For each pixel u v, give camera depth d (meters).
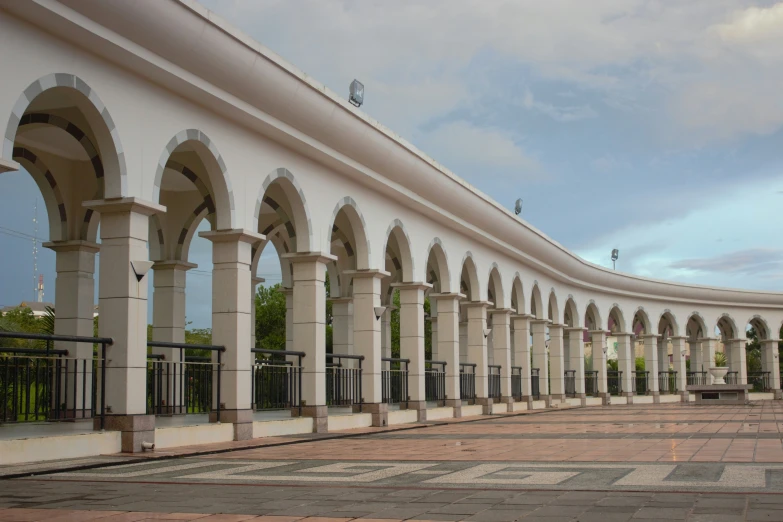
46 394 12.50
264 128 14.93
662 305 42.78
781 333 49.22
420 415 21.30
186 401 15.70
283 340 36.56
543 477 8.72
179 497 7.55
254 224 15.00
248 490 7.99
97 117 11.59
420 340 21.56
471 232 24.72
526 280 30.73
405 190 20.19
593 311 39.16
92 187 15.77
